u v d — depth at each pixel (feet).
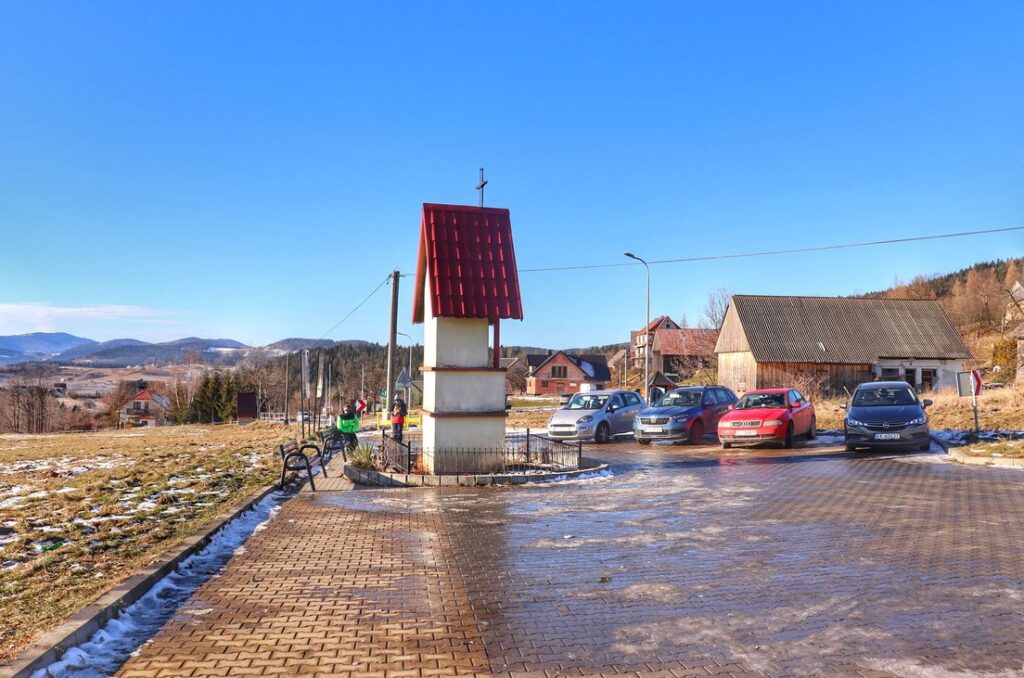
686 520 31.83
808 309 162.09
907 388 64.18
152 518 32.07
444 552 26.61
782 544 26.61
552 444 56.18
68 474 49.80
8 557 25.12
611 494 40.34
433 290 47.96
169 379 377.50
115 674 15.12
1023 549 25.03
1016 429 68.49
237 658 16.01
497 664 15.60
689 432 72.43
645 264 116.47
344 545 27.94
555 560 25.17
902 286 336.70
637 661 15.67
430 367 49.01
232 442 81.66
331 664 15.61
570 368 320.50
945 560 23.70
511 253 50.72
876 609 18.88
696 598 20.29
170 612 19.52
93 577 22.08
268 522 32.94
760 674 14.87
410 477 45.44
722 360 169.78
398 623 18.44
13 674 13.94
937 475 44.80
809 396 138.72
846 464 51.96
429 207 50.67
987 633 16.97
